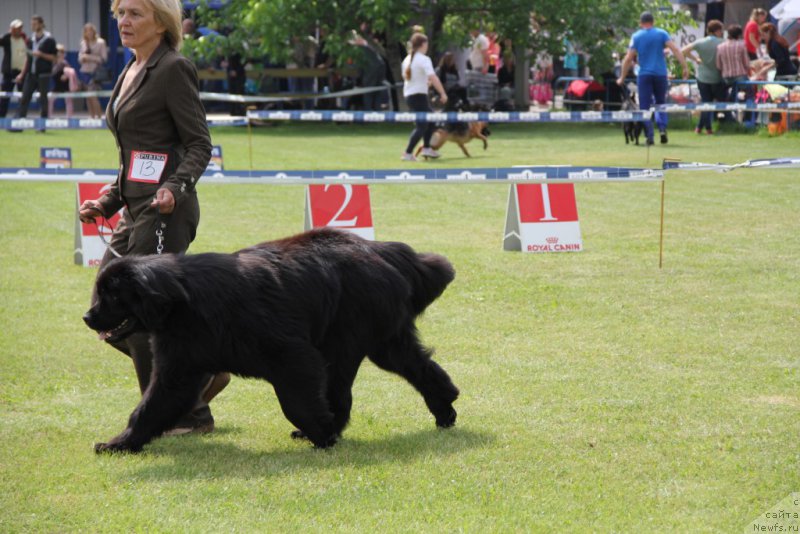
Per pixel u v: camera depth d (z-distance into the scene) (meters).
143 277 5.85
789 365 8.27
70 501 5.58
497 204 16.64
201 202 16.73
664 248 12.95
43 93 30.06
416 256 6.82
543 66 39.62
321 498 5.59
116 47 38.62
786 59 28.05
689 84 30.89
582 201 16.72
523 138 28.00
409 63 22.09
